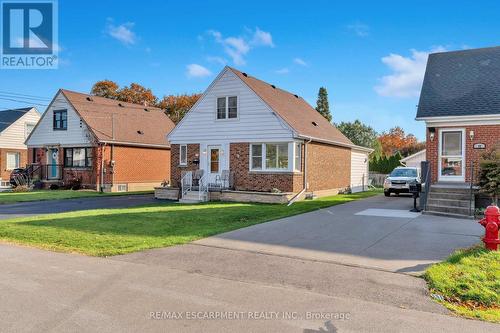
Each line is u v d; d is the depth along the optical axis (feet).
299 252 28.25
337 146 85.97
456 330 15.56
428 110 54.08
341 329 15.51
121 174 98.12
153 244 30.89
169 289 20.27
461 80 57.88
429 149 54.39
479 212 44.01
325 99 188.34
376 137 213.87
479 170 42.52
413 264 24.77
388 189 74.13
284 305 18.08
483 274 21.66
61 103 100.32
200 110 74.90
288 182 66.18
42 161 104.63
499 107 50.34
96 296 19.07
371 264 24.97
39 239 33.37
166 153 110.93
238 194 66.28
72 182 95.96
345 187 90.63
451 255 25.90
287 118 68.80
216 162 73.31
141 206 59.36
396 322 16.26
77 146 96.99
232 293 19.72
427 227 37.50
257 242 31.60
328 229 36.94
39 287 20.44
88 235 34.42
